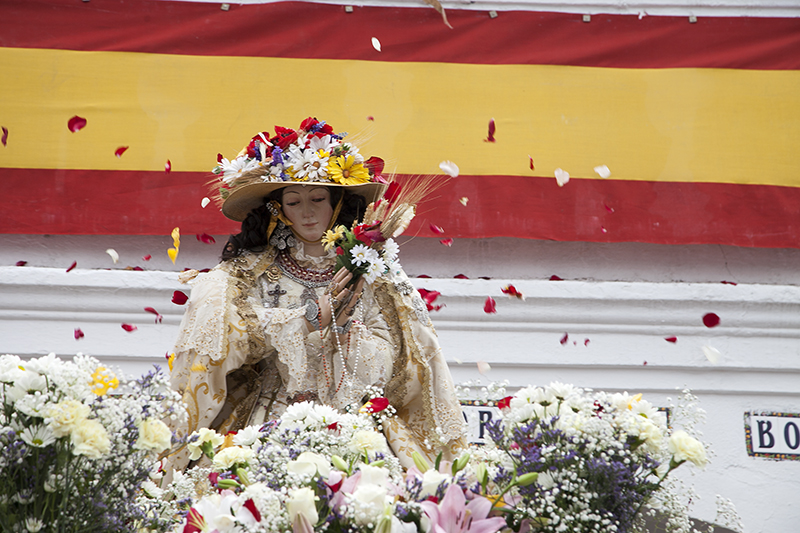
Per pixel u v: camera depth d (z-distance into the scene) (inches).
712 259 522.6
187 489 255.8
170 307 473.1
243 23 510.0
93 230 479.2
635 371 486.3
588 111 516.1
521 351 483.8
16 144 482.9
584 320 487.5
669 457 239.5
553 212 501.7
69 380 208.2
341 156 326.0
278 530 198.8
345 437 232.8
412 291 325.7
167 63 502.6
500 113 512.4
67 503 204.8
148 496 244.1
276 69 506.3
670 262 521.7
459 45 519.5
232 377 310.0
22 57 492.4
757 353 487.2
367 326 316.5
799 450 474.3
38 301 466.0
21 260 491.5
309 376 298.0
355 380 298.5
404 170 499.2
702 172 510.6
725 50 526.6
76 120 452.1
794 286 493.7
